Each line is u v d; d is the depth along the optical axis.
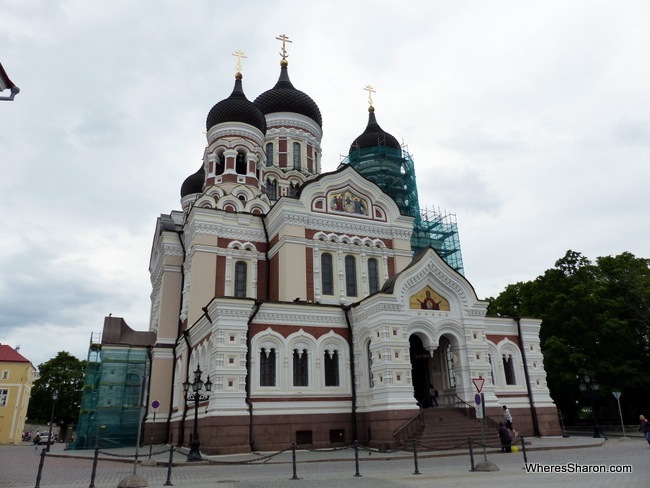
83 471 22.56
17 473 21.92
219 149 46.28
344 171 40.19
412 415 27.39
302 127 54.59
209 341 30.02
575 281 44.34
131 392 41.44
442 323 30.92
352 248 38.75
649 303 41.62
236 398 27.00
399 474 18.12
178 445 33.59
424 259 31.34
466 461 21.81
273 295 38.06
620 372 39.09
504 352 34.81
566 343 41.88
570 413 48.69
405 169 62.66
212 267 37.94
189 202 57.03
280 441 27.55
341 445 28.58
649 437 26.06
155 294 50.03
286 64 58.62
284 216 37.09
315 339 30.56
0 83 13.59
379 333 29.00
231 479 17.89
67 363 76.12
